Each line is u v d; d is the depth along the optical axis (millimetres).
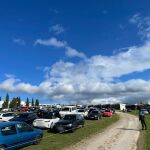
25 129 15289
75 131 23984
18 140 14250
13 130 14188
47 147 15422
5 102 128125
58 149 14938
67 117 25125
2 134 13336
